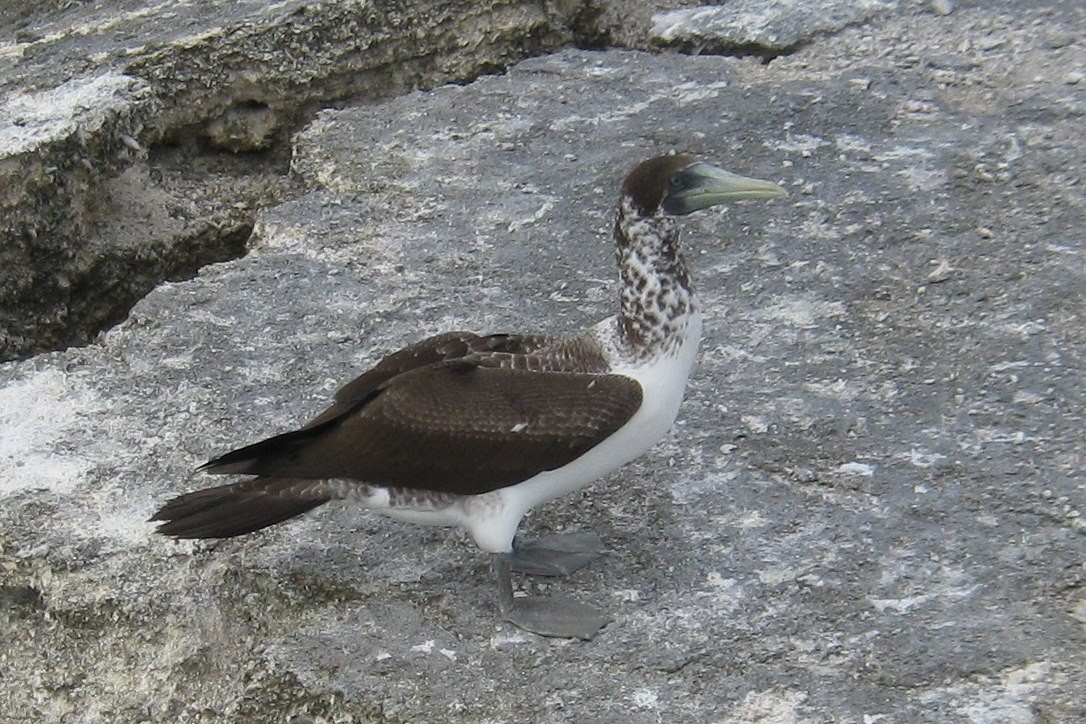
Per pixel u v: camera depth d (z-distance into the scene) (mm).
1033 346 12469
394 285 13945
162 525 9727
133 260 16703
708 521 10852
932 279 13414
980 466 11164
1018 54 17031
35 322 16188
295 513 9773
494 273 14070
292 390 12523
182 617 10734
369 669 9828
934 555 10375
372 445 9656
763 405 11992
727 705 9375
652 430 10008
